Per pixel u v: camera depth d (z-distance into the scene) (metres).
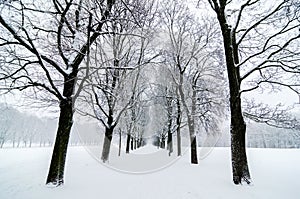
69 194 6.03
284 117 9.15
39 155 21.17
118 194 6.18
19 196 5.84
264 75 9.50
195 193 6.42
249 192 6.64
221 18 9.05
